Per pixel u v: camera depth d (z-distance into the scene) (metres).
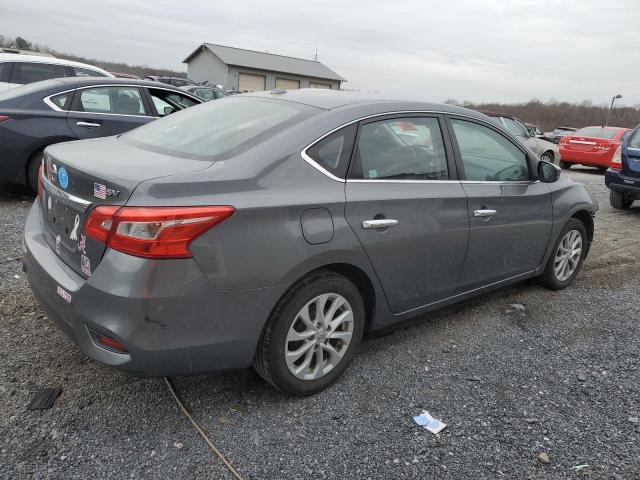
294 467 2.36
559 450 2.57
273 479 2.28
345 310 2.94
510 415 2.83
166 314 2.29
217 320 2.42
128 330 2.25
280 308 2.63
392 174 3.09
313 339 2.82
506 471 2.41
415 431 2.65
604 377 3.27
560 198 4.37
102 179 2.33
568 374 3.29
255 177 2.53
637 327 4.04
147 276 2.22
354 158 2.92
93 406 2.68
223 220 2.35
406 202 3.07
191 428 2.57
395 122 3.19
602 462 2.50
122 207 2.24
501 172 3.86
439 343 3.62
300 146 2.73
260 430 2.59
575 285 4.93
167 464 2.33
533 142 13.62
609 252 6.14
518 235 3.96
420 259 3.23
